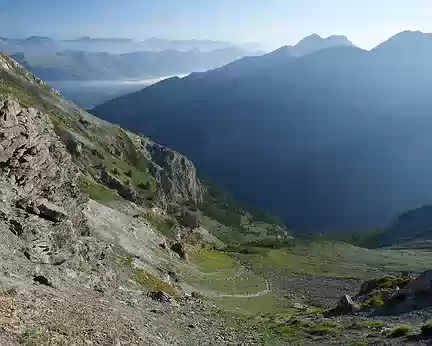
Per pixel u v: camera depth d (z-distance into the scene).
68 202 51.97
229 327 35.59
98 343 18.94
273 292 103.75
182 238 183.25
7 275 23.52
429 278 42.62
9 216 32.91
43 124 51.03
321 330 34.12
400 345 26.62
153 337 24.23
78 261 37.62
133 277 50.41
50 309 20.91
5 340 15.44
